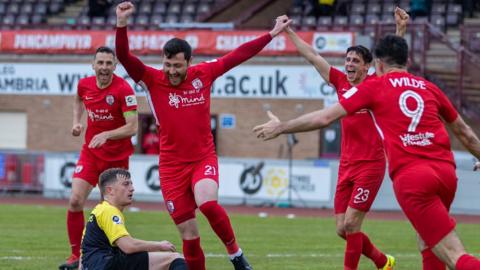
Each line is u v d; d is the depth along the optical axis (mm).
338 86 13195
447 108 10148
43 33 38625
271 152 36125
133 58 11477
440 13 38156
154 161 31906
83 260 11141
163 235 19875
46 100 38719
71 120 38375
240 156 36500
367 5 39500
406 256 16844
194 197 11688
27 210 26812
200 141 11703
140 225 22328
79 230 14359
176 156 11688
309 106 35688
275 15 40844
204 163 11688
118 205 11234
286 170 30812
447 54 33969
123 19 11234
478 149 10430
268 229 21969
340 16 39406
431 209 9539
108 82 14250
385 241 19672
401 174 9695
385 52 10094
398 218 26297
